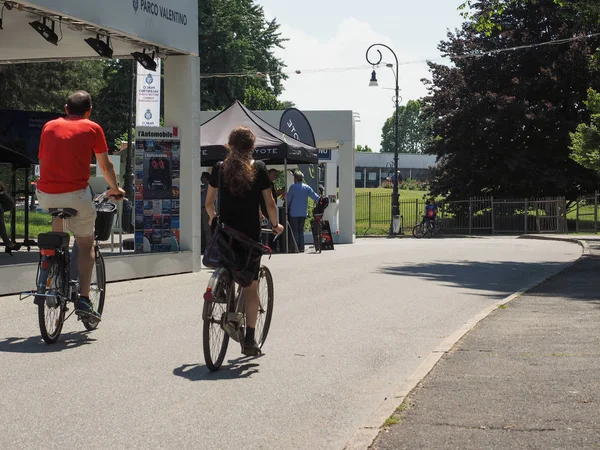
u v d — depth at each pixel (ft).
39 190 26.40
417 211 173.88
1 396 19.89
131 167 124.57
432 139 173.88
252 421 18.02
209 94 200.44
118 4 43.62
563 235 130.52
